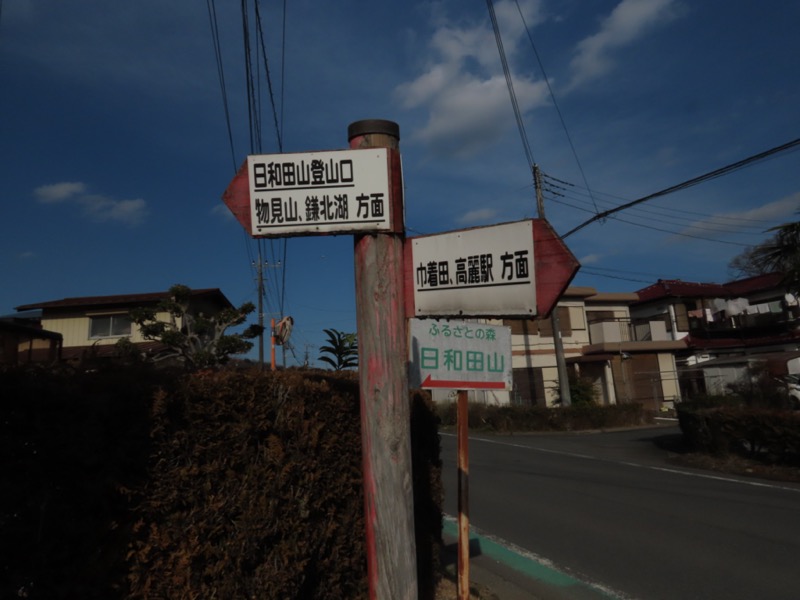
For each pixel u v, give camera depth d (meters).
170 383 3.05
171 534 2.88
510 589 5.17
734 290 33.94
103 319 19.91
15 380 2.50
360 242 2.77
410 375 3.13
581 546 6.44
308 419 3.63
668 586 5.18
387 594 2.59
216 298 22.56
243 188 2.79
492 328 3.57
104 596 2.62
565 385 22.89
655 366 28.89
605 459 13.66
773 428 11.71
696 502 8.57
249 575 3.21
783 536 6.64
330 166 2.76
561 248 2.49
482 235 2.69
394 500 2.63
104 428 2.68
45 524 2.49
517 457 14.01
